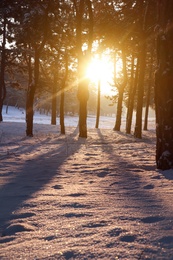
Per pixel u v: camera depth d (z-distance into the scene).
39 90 40.41
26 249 2.55
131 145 15.57
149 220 3.29
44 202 4.30
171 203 4.08
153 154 11.31
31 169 7.88
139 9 20.41
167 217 3.37
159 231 2.87
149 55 34.81
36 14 19.64
